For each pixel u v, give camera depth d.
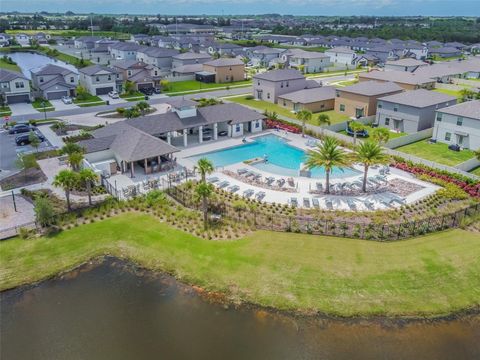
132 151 44.72
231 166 49.03
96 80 86.62
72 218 36.09
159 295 27.61
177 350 23.03
